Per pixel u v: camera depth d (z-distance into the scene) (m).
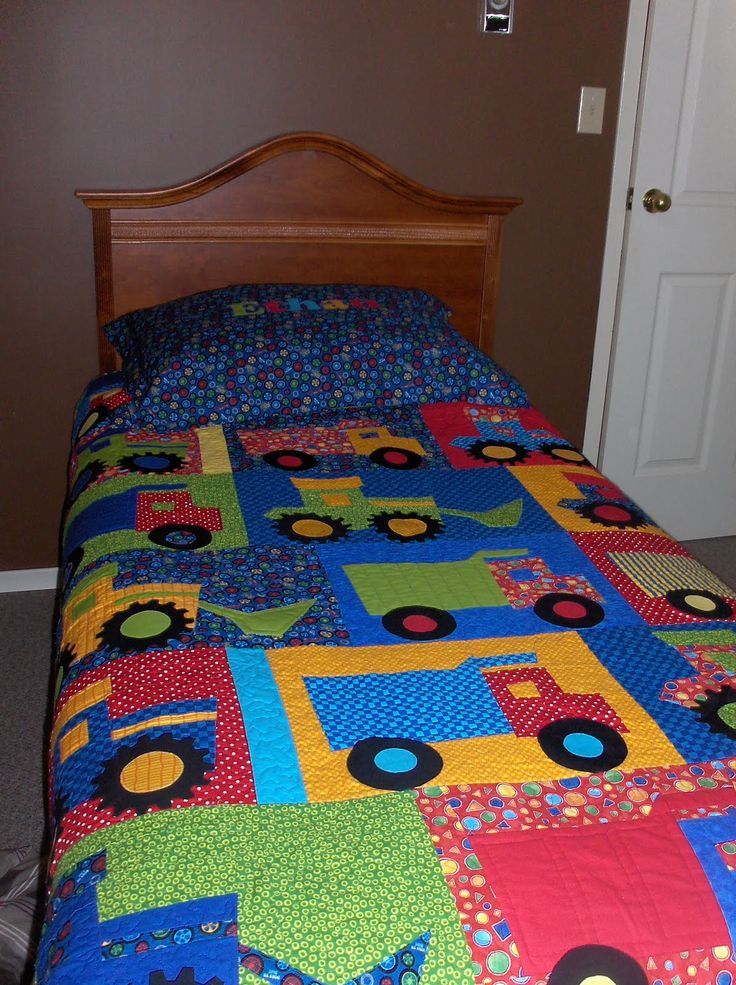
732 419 2.72
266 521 1.43
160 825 0.82
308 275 2.26
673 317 2.56
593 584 1.29
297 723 0.96
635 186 2.40
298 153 2.16
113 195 2.08
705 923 0.75
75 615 1.21
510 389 1.96
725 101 2.37
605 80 2.32
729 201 2.48
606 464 2.68
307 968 0.70
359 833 0.81
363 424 1.81
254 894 0.75
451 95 2.25
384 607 1.21
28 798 1.72
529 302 2.48
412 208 2.27
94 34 2.01
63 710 1.03
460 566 1.32
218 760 0.90
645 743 0.95
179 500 1.49
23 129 2.04
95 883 0.77
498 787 0.88
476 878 0.77
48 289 2.18
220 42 2.08
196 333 1.84
